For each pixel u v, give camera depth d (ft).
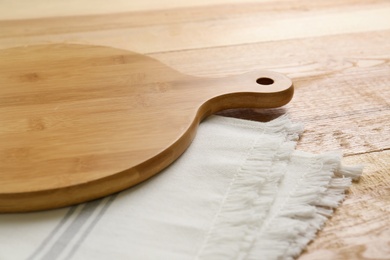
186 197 1.60
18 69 2.13
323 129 1.97
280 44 2.67
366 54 2.56
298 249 1.43
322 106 2.12
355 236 1.49
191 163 1.74
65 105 1.90
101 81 2.05
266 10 3.14
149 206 1.57
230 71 2.39
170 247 1.42
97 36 2.74
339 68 2.43
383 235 1.50
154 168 1.66
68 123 1.80
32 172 1.58
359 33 2.80
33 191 1.51
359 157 1.82
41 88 2.00
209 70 2.39
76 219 1.53
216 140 1.85
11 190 1.51
